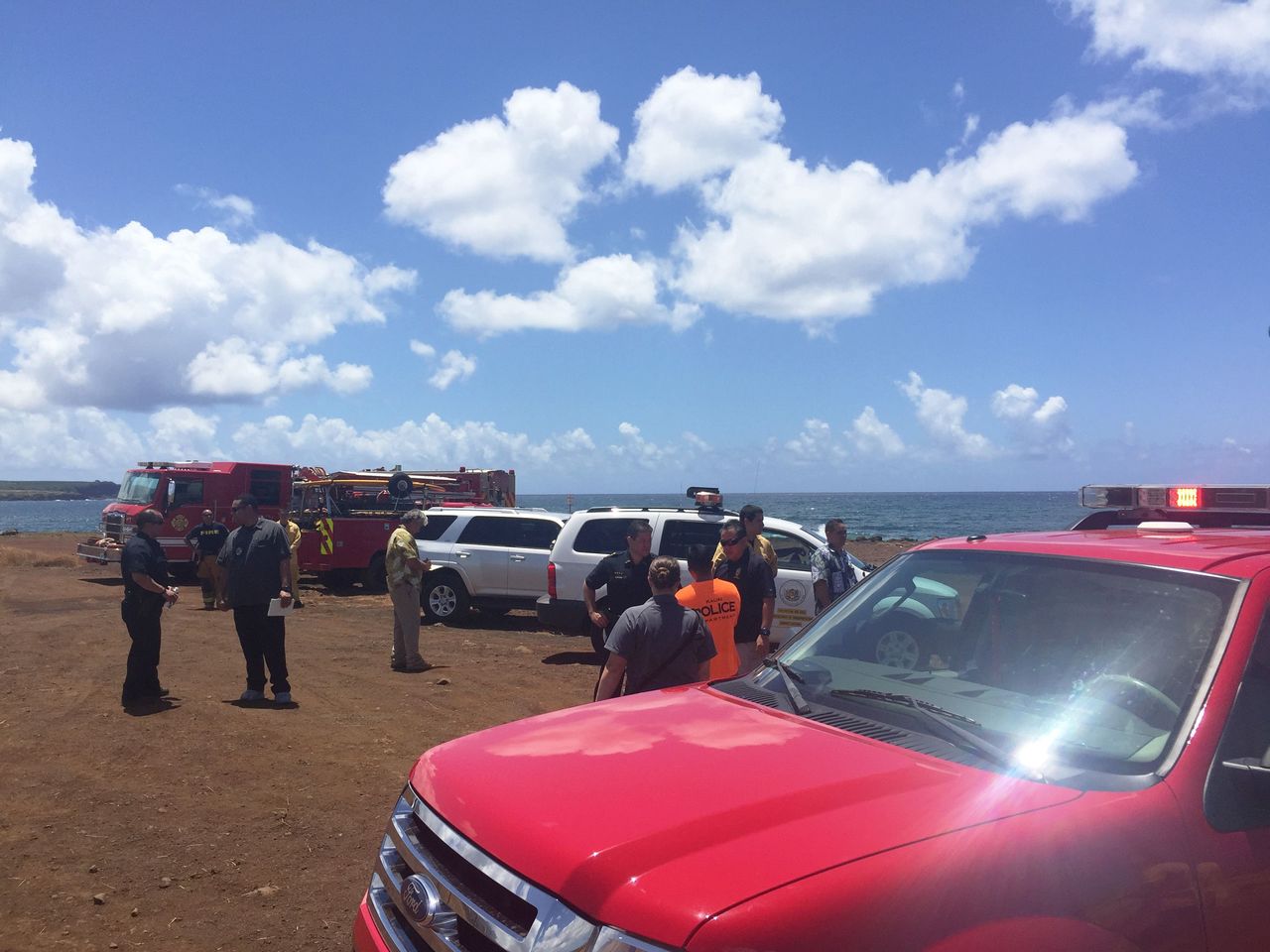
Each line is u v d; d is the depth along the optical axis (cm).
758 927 188
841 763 252
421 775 286
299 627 1448
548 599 1222
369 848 548
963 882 203
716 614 642
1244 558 290
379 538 1945
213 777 662
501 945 218
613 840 216
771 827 217
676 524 1207
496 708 902
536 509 1575
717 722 296
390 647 1270
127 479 2241
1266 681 262
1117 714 269
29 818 571
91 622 1432
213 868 511
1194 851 228
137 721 805
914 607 348
